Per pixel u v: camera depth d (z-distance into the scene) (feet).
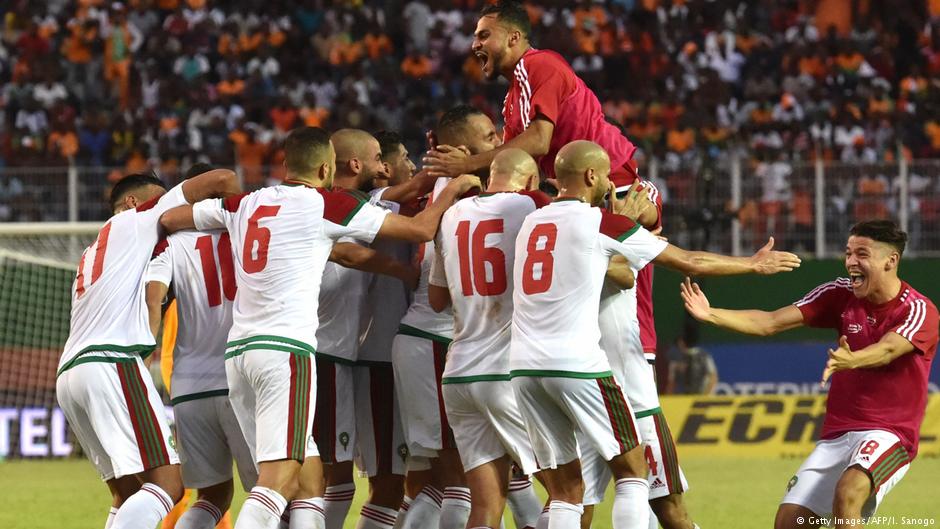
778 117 241.96
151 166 219.41
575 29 259.80
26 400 167.53
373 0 271.69
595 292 70.08
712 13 265.34
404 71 248.32
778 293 186.09
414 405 78.33
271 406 70.79
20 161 225.15
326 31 257.55
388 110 236.22
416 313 78.74
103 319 74.69
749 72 252.21
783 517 72.28
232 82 243.81
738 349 187.32
